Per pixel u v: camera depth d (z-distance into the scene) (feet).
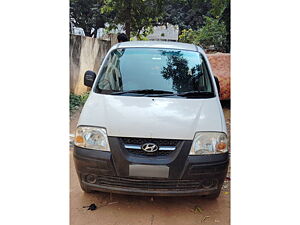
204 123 8.16
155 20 27.76
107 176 7.92
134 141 7.83
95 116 8.34
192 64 10.41
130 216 8.54
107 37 31.89
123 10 24.88
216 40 24.80
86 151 8.00
